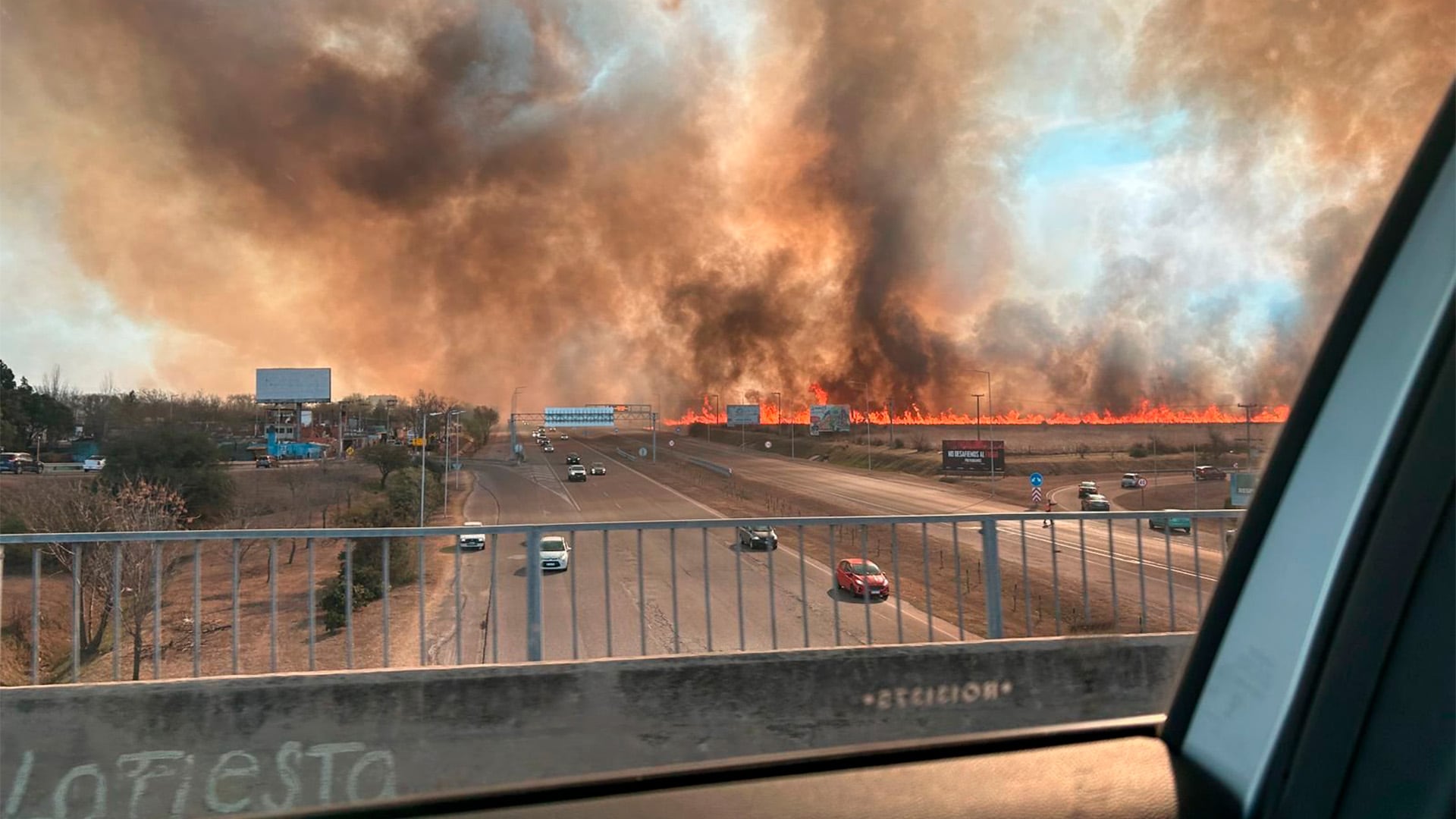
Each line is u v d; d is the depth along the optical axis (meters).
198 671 4.44
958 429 110.06
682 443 132.50
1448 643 1.75
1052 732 2.43
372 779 4.11
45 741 4.01
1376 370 2.08
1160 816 2.11
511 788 2.48
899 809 2.20
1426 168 2.12
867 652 4.65
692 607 20.50
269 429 85.62
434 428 83.38
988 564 5.44
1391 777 1.79
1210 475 56.84
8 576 24.69
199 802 4.01
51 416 84.12
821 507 45.06
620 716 4.33
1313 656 1.98
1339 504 2.05
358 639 17.92
